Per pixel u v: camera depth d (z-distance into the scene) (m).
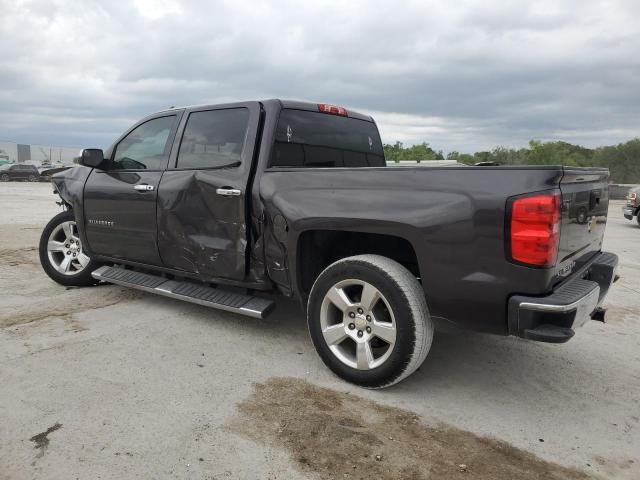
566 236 2.83
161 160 4.31
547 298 2.60
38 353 3.55
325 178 3.29
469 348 3.95
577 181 2.98
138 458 2.39
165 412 2.81
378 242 3.53
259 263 3.68
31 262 6.65
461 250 2.76
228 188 3.71
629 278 6.76
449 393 3.17
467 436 2.69
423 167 2.92
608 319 4.85
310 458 2.44
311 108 4.18
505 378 3.43
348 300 3.16
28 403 2.85
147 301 4.86
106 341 3.82
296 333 4.11
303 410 2.88
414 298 2.90
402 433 2.69
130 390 3.05
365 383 3.12
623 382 3.42
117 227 4.60
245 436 2.60
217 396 3.01
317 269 3.63
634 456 2.56
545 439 2.69
